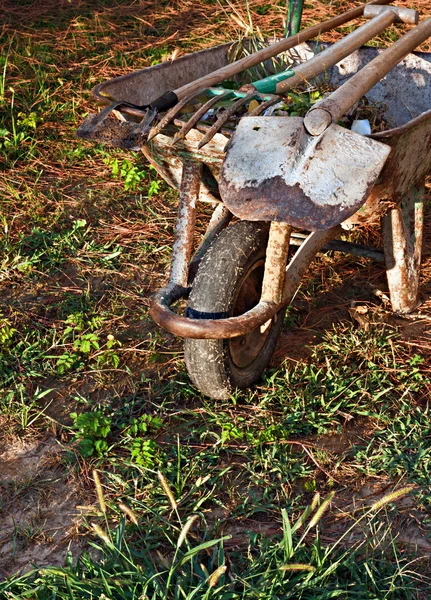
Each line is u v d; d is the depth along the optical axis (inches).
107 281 113.9
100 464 92.7
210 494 88.8
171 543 85.0
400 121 117.8
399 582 82.7
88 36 175.8
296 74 99.9
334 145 87.7
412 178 98.7
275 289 92.6
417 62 114.7
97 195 128.0
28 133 139.8
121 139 91.4
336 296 109.9
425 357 102.0
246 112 98.1
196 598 80.5
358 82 92.0
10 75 159.6
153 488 89.9
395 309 106.7
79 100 150.7
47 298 111.7
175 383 99.4
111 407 97.9
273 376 99.0
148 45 172.4
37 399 99.6
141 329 107.2
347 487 90.0
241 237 93.6
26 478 92.2
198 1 195.5
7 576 85.1
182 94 95.9
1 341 104.7
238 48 116.7
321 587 81.4
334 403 97.3
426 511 87.8
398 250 103.6
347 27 173.6
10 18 184.9
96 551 86.4
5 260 116.1
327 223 85.8
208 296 92.0
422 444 92.2
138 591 81.6
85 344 103.2
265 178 87.5
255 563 82.7
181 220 95.0
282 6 188.1
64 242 119.3
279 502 88.6
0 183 129.2
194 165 94.6
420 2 187.2
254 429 94.7
